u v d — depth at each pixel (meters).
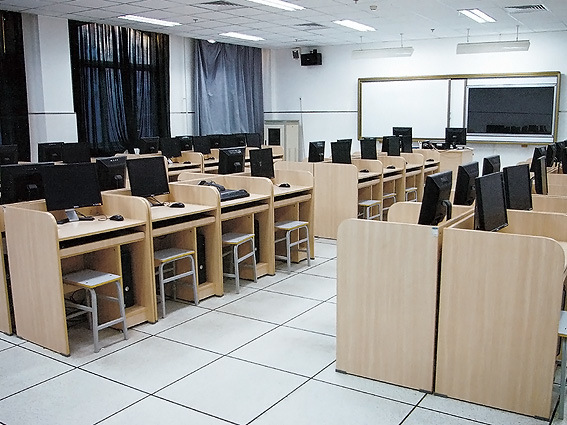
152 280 3.97
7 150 6.73
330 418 2.70
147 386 3.06
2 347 3.62
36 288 3.56
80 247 3.49
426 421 2.66
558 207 4.15
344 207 6.49
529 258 2.59
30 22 8.38
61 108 8.77
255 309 4.25
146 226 3.91
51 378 3.17
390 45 11.95
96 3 7.42
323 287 4.79
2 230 3.76
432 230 2.79
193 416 2.74
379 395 2.92
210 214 4.53
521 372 2.68
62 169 3.90
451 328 2.83
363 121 12.43
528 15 8.62
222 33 10.35
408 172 8.23
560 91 10.38
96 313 3.52
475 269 2.72
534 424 2.62
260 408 2.81
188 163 8.88
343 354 3.16
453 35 10.92
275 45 12.41
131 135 10.07
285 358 3.39
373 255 2.97
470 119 11.26
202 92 11.33
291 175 5.70
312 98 13.06
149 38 10.25
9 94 8.27
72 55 9.03
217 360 3.37
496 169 4.23
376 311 3.01
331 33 10.57
